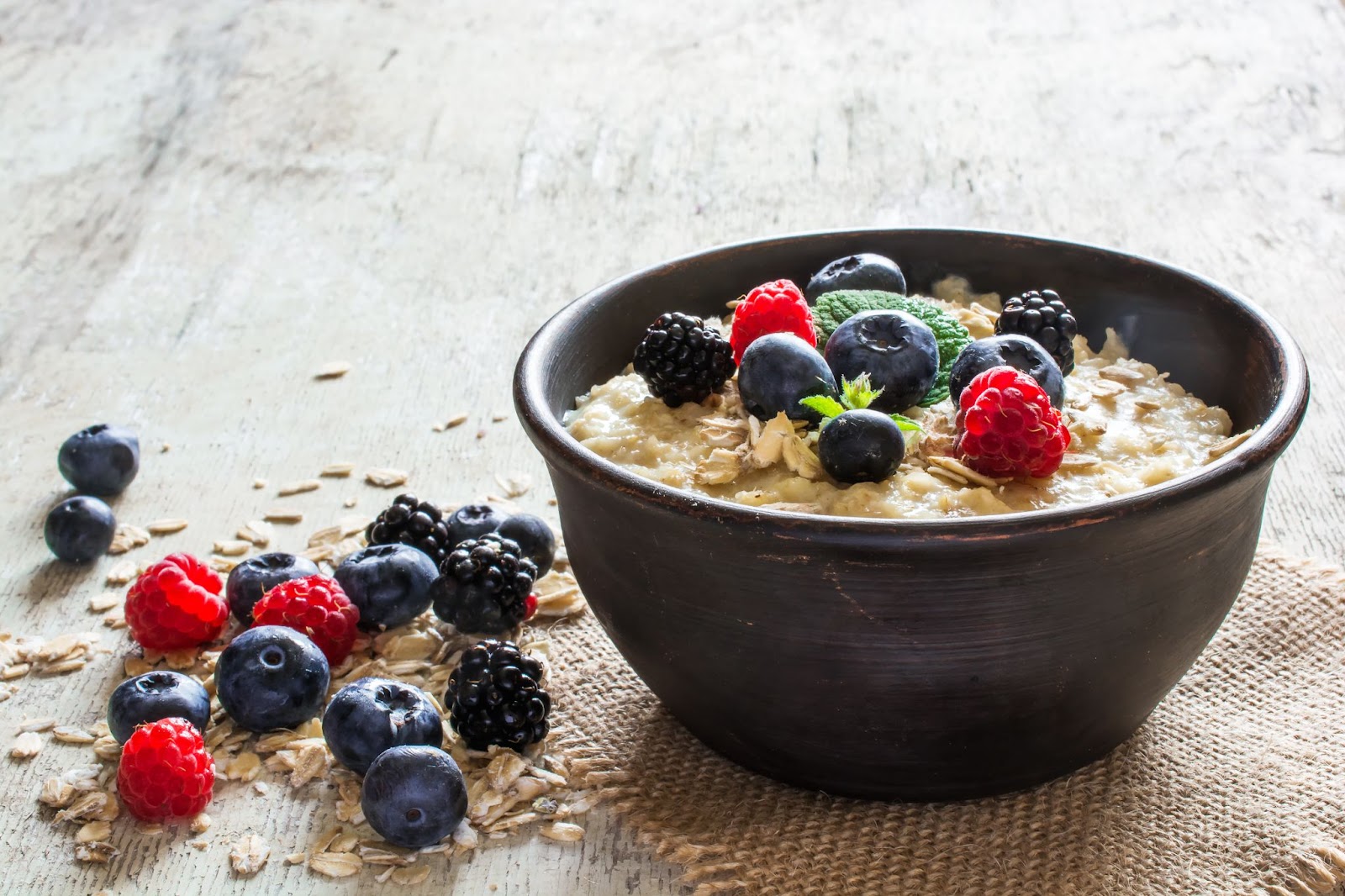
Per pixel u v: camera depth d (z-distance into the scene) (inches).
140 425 23.8
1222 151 30.2
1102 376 19.3
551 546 20.9
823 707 17.2
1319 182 28.7
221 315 26.3
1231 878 17.4
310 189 30.7
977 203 28.5
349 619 19.9
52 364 25.2
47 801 18.6
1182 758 18.4
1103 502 16.4
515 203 29.6
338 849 18.1
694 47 37.5
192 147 32.9
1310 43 35.4
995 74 34.7
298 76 36.7
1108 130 31.5
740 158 31.0
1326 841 17.6
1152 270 19.5
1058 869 17.5
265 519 22.1
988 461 17.6
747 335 19.0
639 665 18.1
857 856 17.6
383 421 23.8
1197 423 18.7
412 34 39.3
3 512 22.3
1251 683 19.2
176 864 18.0
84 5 42.2
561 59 37.1
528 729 18.7
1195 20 37.2
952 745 17.3
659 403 18.9
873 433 17.5
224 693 19.0
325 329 25.9
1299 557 20.4
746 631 17.1
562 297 26.5
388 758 18.0
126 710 18.9
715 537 16.8
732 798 18.2
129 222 29.4
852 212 28.4
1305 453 22.3
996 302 20.4
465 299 26.5
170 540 21.8
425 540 20.8
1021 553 16.4
